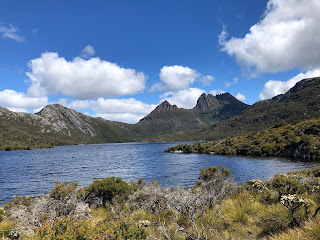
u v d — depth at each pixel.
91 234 4.15
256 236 4.88
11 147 170.00
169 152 101.94
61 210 8.70
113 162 63.06
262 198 8.30
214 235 5.13
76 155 99.12
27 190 26.30
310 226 4.25
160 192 11.52
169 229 5.93
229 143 86.06
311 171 19.31
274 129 86.50
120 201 11.79
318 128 63.38
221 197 8.79
